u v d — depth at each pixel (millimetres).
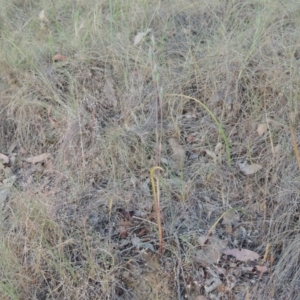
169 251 670
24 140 878
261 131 794
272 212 694
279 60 880
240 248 668
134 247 678
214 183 749
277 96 822
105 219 714
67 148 819
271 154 756
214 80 863
